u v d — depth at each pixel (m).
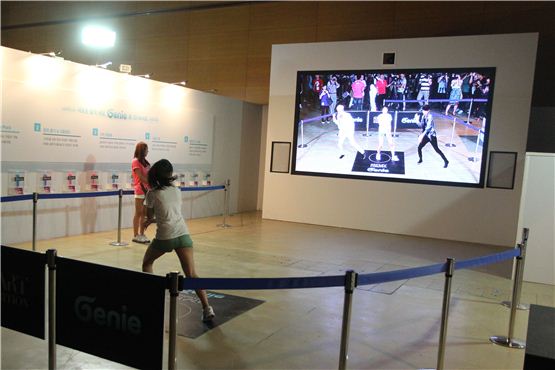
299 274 6.19
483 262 3.82
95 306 2.96
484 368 3.61
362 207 10.39
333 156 10.64
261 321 4.34
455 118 9.50
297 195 11.01
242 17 12.44
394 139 10.05
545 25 9.52
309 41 11.67
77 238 7.67
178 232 4.07
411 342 4.07
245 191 12.70
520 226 6.51
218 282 2.81
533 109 9.83
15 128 6.78
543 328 3.14
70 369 3.26
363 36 11.11
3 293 3.28
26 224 7.12
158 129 9.40
